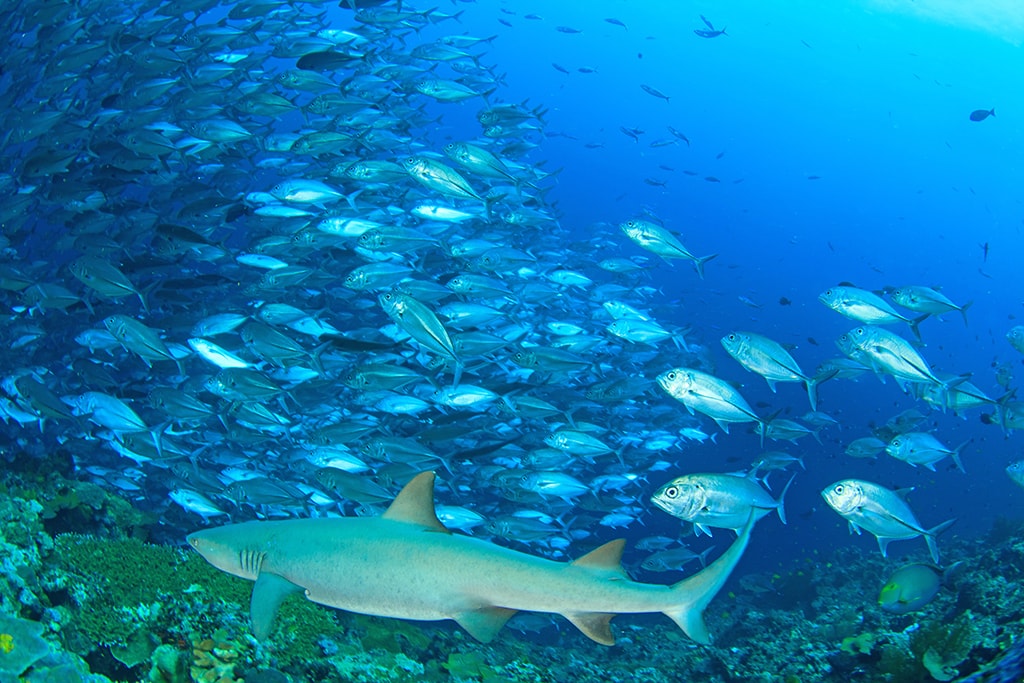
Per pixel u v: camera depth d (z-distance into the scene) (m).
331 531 3.72
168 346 9.39
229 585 6.32
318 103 12.15
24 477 7.29
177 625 5.01
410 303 7.63
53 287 9.69
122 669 4.62
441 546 3.54
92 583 5.22
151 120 12.09
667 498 5.83
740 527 6.00
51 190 10.83
